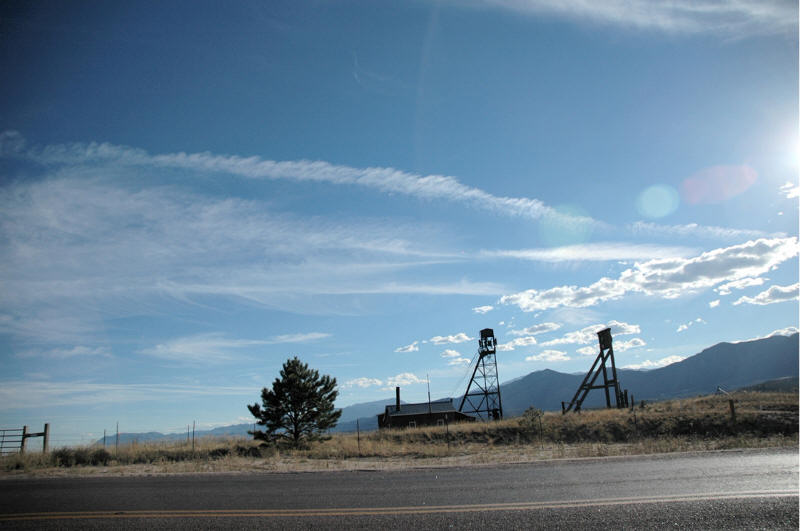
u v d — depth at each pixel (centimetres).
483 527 712
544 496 916
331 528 727
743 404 3600
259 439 3086
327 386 3216
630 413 3669
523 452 2405
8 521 820
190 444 2900
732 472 1127
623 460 1490
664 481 1034
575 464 1431
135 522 790
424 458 2358
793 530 666
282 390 3108
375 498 949
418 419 5825
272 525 752
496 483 1094
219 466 1761
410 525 732
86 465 1978
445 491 1008
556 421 3612
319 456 2478
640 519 730
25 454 2056
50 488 1198
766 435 2939
